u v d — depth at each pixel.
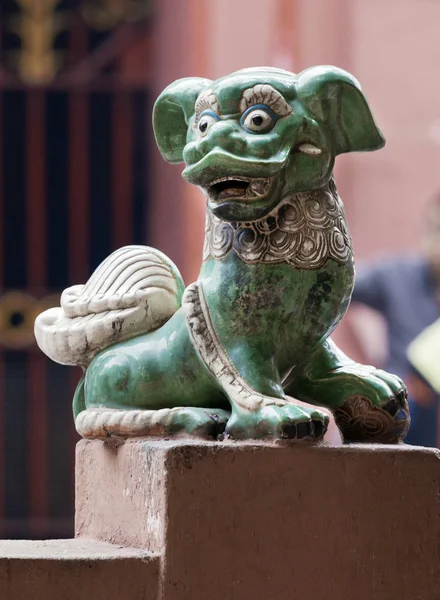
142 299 5.98
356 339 11.57
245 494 5.36
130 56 13.66
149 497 5.46
